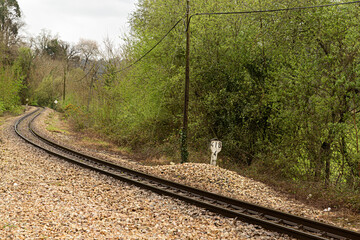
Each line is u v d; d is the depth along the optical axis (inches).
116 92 1131.3
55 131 1228.5
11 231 240.4
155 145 926.4
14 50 2635.3
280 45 655.8
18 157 607.8
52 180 450.6
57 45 3868.1
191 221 318.7
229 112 737.6
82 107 1573.6
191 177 522.6
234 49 749.3
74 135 1194.6
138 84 983.6
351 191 482.3
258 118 697.6
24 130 1142.3
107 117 1217.4
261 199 431.5
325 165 606.5
